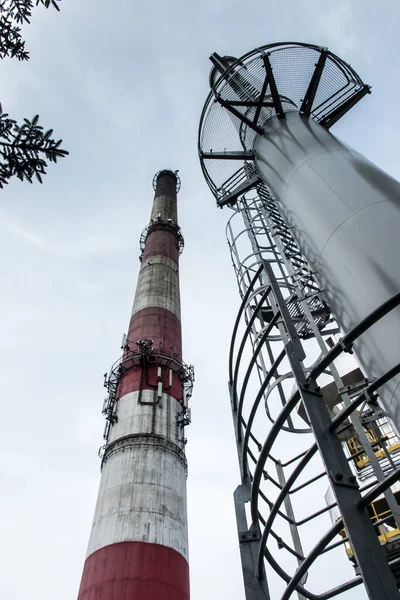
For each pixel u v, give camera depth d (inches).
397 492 655.1
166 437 1218.6
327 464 179.9
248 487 286.5
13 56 294.0
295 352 232.4
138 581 919.7
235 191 545.3
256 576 245.4
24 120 265.7
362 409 321.1
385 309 184.9
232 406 349.1
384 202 279.7
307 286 396.8
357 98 472.1
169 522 1051.3
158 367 1403.8
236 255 486.3
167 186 2603.3
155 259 1925.4
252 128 453.1
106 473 1153.4
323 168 335.0
